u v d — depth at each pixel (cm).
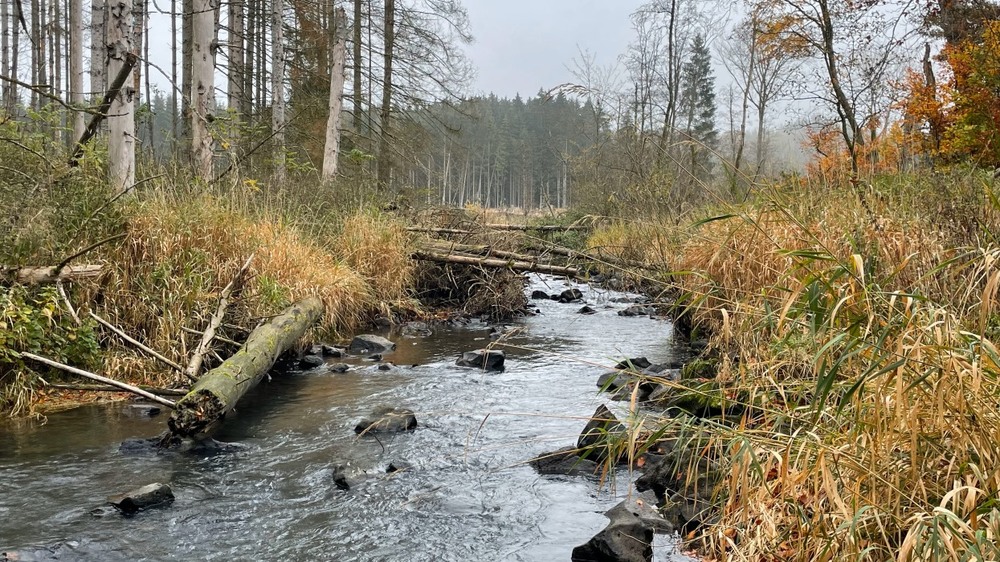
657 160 1227
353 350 907
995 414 256
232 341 712
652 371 718
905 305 284
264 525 391
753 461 286
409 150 2200
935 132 1105
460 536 379
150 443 517
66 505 410
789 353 414
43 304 634
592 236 1661
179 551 359
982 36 1137
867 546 259
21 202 675
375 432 555
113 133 898
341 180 1489
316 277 948
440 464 487
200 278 745
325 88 2175
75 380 655
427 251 1245
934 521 215
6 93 1089
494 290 1212
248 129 1122
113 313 715
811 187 662
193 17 1219
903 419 259
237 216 862
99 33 1602
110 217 746
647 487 435
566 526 388
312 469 477
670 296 952
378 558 354
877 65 1288
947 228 525
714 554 336
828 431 297
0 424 563
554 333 1046
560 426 566
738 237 618
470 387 705
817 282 311
